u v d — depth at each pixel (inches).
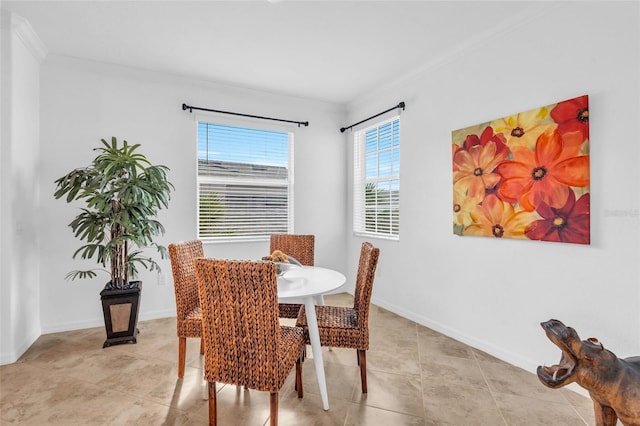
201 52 112.9
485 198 98.5
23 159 100.3
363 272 82.0
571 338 45.3
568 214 78.0
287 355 63.6
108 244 101.8
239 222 149.3
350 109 168.7
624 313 69.9
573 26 77.8
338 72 128.6
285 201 160.2
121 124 124.5
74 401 74.2
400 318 132.4
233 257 145.3
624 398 43.1
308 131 163.3
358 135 166.9
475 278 103.6
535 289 86.8
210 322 60.5
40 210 112.6
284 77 133.8
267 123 152.6
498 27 94.2
